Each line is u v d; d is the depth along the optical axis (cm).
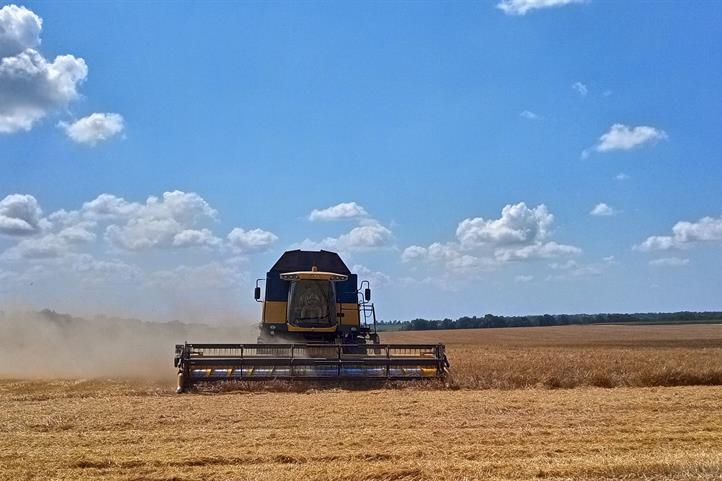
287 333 2306
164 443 1152
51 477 940
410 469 959
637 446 1120
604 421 1351
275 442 1155
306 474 945
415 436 1200
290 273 2306
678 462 968
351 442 1150
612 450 1089
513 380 2078
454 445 1129
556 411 1480
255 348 1975
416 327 13838
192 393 1847
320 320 2298
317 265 2433
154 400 1686
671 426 1295
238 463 1023
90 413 1460
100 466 1001
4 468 984
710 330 9944
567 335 8512
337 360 1970
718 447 1115
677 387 2062
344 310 2372
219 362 1928
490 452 1076
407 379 1991
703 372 2247
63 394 1814
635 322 14962
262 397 1738
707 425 1308
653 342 6172
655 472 942
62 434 1234
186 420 1370
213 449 1100
